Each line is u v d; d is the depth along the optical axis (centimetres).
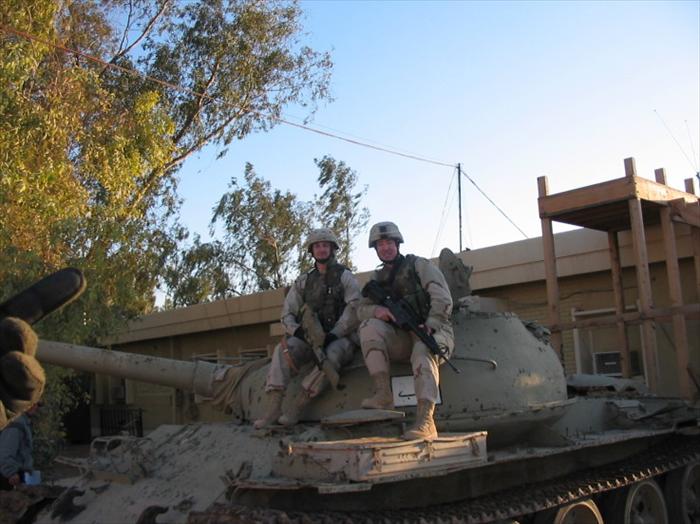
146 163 1425
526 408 680
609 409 824
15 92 1073
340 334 664
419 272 623
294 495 523
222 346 2139
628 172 1038
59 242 1084
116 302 1185
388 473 498
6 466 833
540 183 1145
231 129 2191
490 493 644
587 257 1331
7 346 155
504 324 741
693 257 1207
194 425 728
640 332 1326
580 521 725
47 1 1168
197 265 3359
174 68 2106
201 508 541
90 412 2508
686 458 841
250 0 2155
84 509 625
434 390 575
